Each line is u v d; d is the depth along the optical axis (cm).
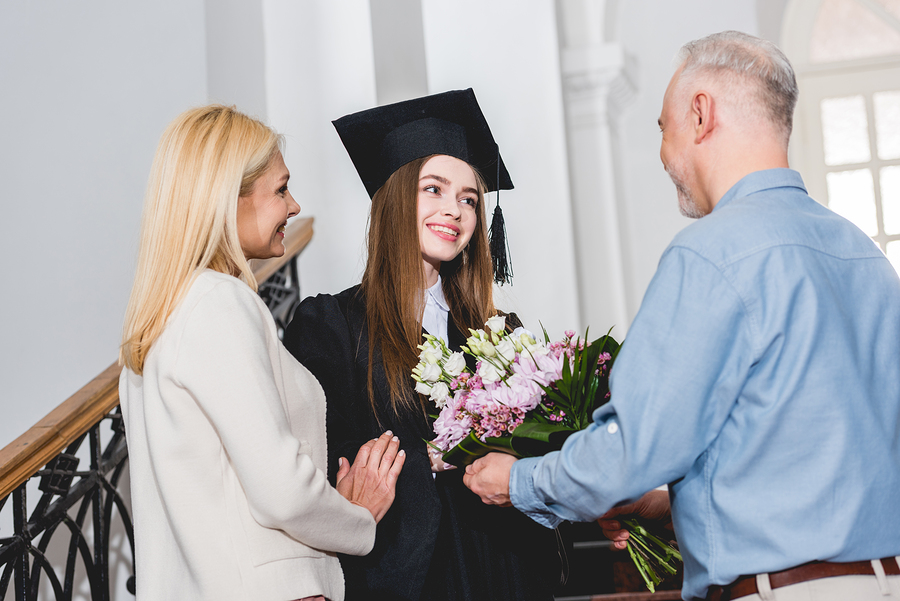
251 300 139
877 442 115
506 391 152
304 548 135
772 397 114
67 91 331
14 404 312
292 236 344
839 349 115
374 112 195
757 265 115
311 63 380
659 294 119
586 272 468
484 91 411
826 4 521
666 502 167
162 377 131
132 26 342
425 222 190
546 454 142
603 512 126
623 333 465
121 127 336
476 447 153
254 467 125
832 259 120
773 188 127
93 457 249
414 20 407
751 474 116
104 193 331
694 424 115
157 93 342
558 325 402
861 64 515
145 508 139
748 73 130
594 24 465
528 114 410
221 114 147
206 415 131
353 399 179
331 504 135
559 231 405
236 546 129
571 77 457
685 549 125
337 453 173
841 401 113
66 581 234
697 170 135
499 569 172
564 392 151
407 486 170
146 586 135
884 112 514
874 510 113
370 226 197
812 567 113
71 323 322
